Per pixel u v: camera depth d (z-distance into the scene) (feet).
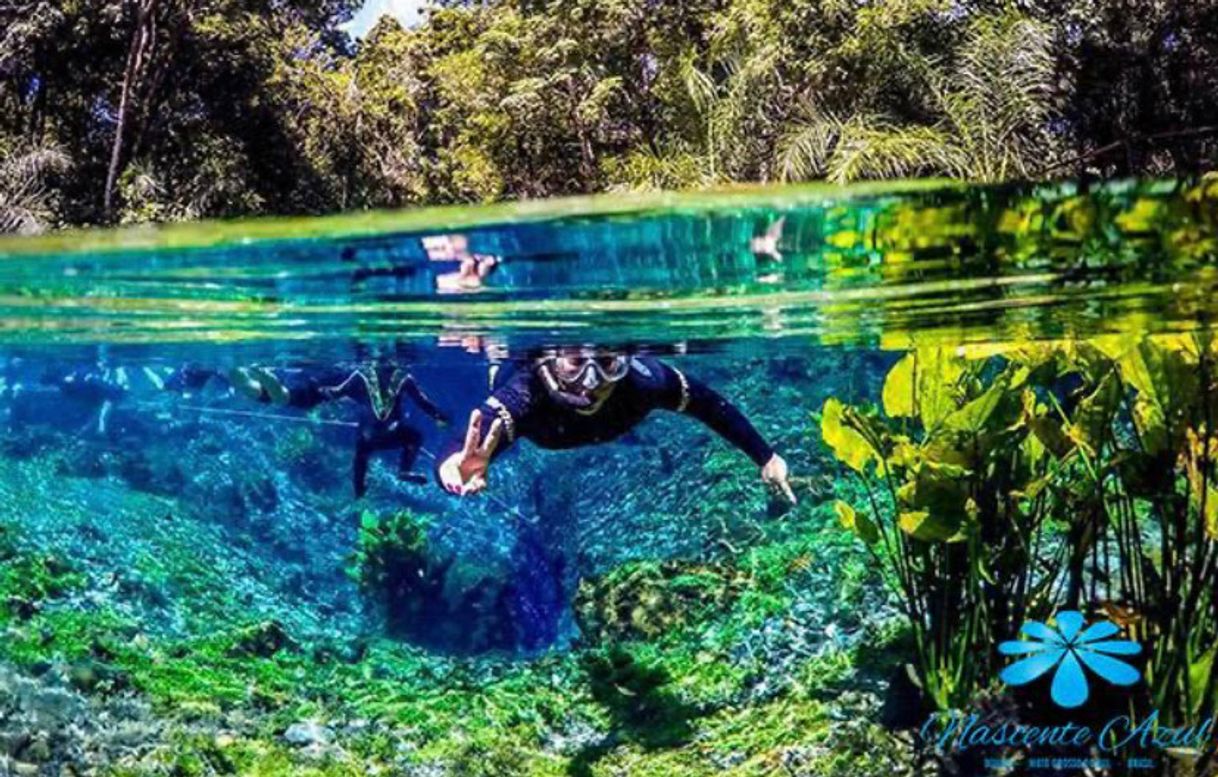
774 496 42.22
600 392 24.08
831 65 67.77
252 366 35.78
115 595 38.37
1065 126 67.15
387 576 40.16
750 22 70.79
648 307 23.97
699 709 31.68
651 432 49.78
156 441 51.03
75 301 23.85
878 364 47.26
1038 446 25.26
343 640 38.29
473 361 32.83
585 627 37.35
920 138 60.54
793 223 18.83
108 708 31.30
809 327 27.78
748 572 38.19
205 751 30.01
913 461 25.44
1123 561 24.08
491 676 35.55
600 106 89.04
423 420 43.50
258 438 52.80
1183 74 66.28
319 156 112.68
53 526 42.65
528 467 49.55
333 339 28.60
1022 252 20.07
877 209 18.33
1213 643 22.82
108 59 103.24
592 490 47.39
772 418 46.75
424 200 112.68
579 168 99.14
